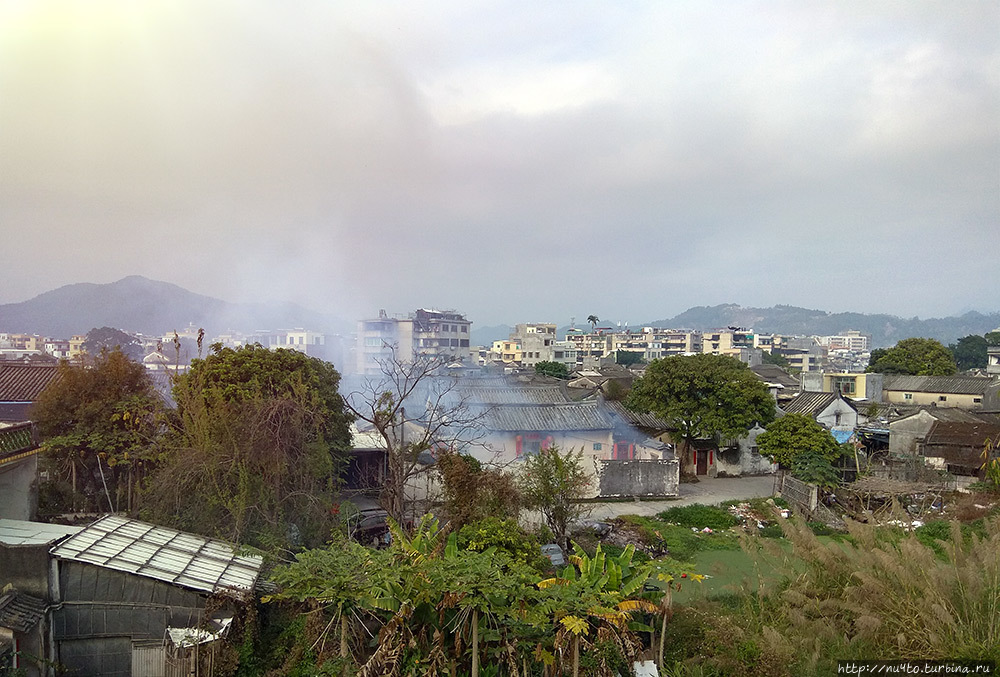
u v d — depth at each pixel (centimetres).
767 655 1001
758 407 3014
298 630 1137
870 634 1011
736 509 2550
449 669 889
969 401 5041
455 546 1095
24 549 1047
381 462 2406
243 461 1441
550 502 1792
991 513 2128
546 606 872
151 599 1102
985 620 979
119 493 1756
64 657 1065
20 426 1491
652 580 1523
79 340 9312
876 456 3056
